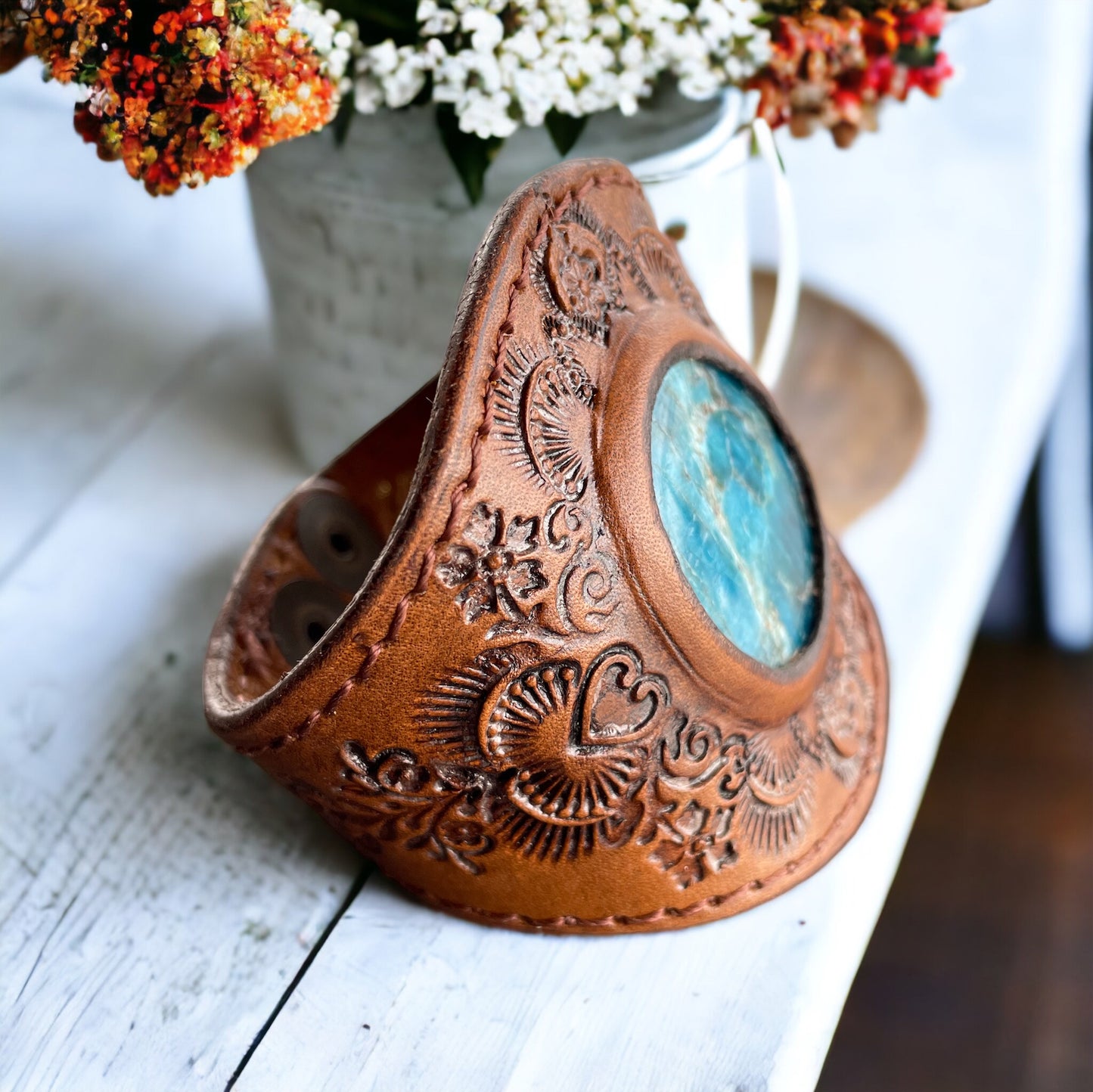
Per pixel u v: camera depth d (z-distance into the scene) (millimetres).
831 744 597
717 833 536
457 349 437
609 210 538
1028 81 1085
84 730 660
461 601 443
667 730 501
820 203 1050
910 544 779
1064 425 1171
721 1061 522
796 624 576
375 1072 520
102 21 490
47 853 603
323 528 626
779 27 630
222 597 737
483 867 519
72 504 801
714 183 642
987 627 1403
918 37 636
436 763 476
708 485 536
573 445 467
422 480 426
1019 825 1225
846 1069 1069
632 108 594
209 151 520
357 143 643
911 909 1174
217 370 915
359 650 439
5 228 1019
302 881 590
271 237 679
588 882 528
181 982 552
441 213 614
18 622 719
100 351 926
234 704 529
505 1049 526
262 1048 527
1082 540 1265
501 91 576
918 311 944
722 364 578
